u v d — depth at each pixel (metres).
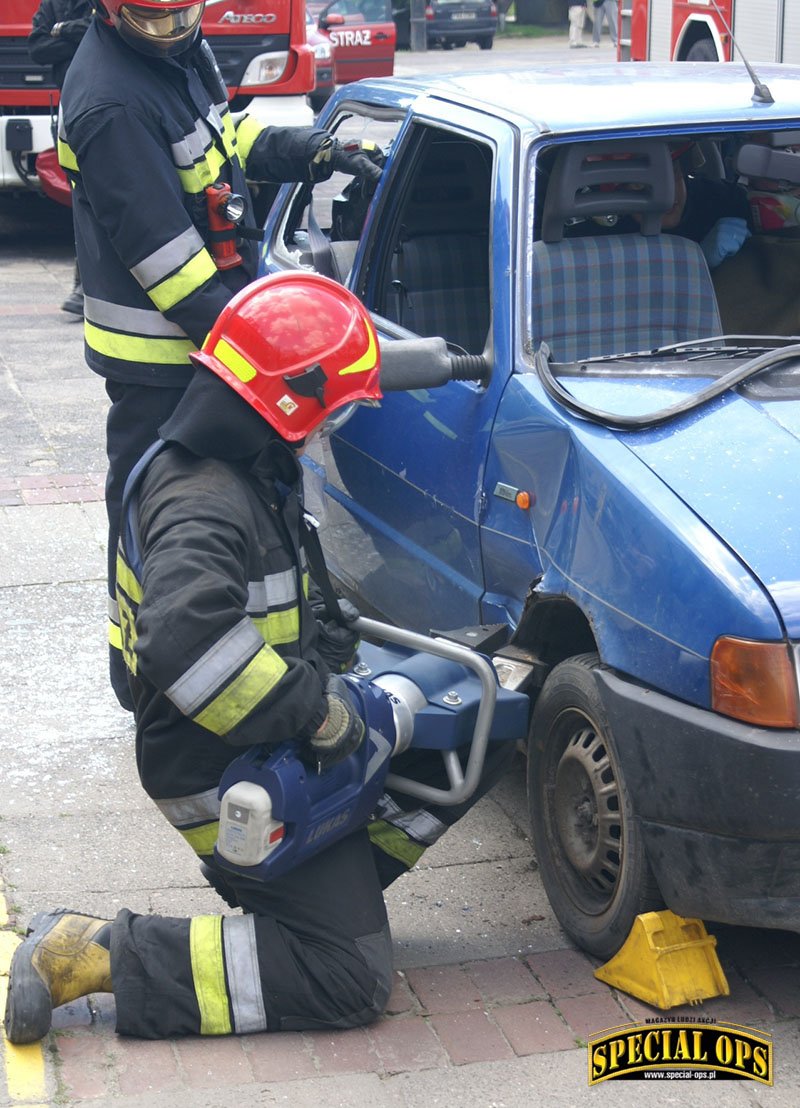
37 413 8.29
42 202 14.80
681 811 3.17
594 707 3.41
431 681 3.50
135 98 4.05
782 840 3.05
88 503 6.92
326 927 3.27
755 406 3.61
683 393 3.72
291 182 5.18
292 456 3.17
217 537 3.01
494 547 3.92
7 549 6.37
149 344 4.29
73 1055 3.21
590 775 3.48
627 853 3.34
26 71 10.52
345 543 4.95
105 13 4.07
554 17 38.66
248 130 4.91
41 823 4.28
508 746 3.66
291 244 5.80
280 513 3.21
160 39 4.02
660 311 4.27
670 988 3.35
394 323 4.76
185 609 2.91
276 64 10.45
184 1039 3.27
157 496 3.10
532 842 4.00
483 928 3.77
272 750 3.14
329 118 5.62
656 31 12.78
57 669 5.31
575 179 4.12
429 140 4.67
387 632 3.53
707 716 3.11
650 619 3.26
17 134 10.59
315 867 3.30
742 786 3.04
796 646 3.02
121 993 3.21
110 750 4.74
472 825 4.29
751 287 4.75
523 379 3.85
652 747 3.21
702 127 4.20
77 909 3.82
